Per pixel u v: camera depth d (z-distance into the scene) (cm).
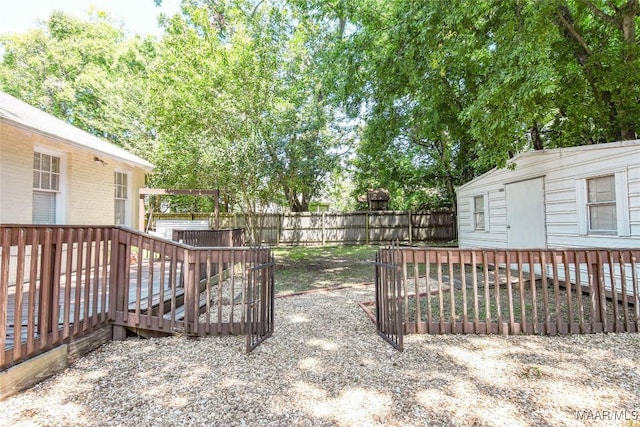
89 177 771
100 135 1673
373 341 374
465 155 1039
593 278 414
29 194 602
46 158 665
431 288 653
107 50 1784
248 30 974
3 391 242
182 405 240
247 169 984
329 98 1079
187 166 1181
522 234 769
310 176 1105
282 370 299
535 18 504
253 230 1261
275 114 976
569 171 637
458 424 216
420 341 372
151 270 383
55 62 1725
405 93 845
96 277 347
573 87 685
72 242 312
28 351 263
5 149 552
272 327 401
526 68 503
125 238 381
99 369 299
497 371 294
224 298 607
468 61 733
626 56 620
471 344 362
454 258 400
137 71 1709
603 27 682
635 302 403
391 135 1002
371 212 1662
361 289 673
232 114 938
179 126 1032
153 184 1507
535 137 880
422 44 648
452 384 271
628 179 523
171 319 383
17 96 1684
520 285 399
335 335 395
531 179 738
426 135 896
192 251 388
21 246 256
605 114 695
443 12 577
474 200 1004
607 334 391
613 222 555
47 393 255
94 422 218
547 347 352
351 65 815
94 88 1570
